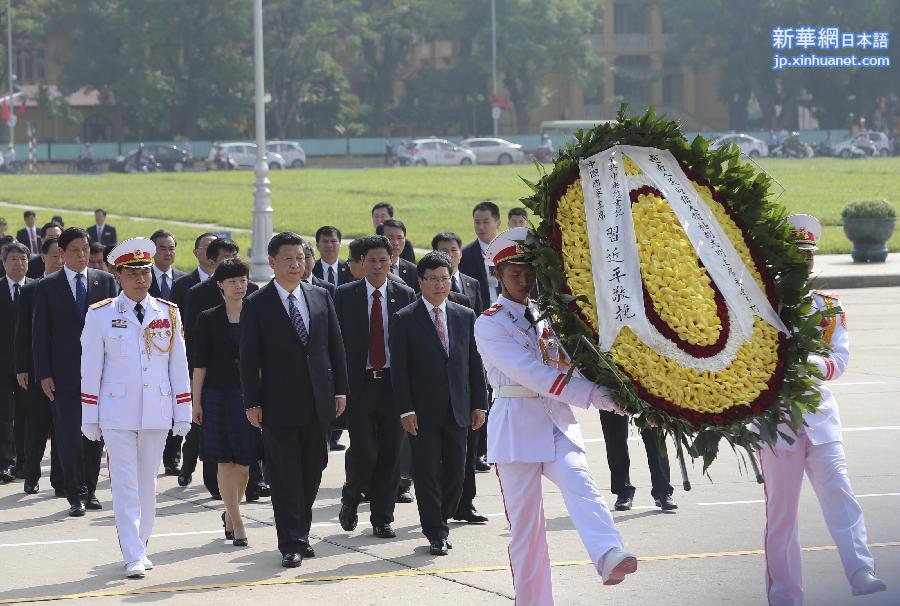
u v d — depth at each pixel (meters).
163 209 115.06
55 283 28.47
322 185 146.75
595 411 38.22
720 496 27.39
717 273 17.33
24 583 21.97
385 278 26.22
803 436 18.78
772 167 168.25
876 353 47.19
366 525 26.22
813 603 19.25
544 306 17.06
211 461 25.17
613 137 17.84
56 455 30.05
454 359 24.14
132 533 22.58
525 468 18.30
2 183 156.38
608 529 17.41
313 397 23.19
